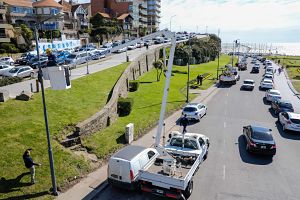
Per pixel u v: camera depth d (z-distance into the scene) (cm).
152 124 2422
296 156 1894
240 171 1628
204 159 1778
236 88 4753
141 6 12238
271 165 1730
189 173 1251
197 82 4759
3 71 3278
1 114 1764
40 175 1375
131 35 10531
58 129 1742
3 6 6150
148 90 3684
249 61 11069
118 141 1911
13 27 6019
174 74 5425
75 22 8212
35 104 2009
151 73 4978
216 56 10212
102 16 9219
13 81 2727
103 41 8325
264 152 1820
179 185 1173
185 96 3728
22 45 5731
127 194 1341
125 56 5194
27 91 2147
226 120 2762
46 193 1288
